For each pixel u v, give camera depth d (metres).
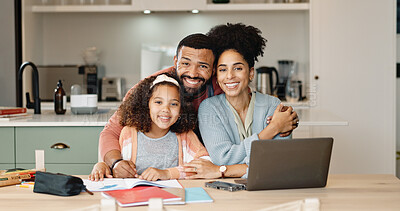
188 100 2.33
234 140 2.32
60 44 4.55
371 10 4.04
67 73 4.20
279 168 1.75
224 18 3.85
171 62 2.90
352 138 4.09
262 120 2.35
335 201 1.64
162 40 3.02
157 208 1.28
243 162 2.18
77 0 4.37
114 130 2.38
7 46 4.15
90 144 2.74
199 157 2.27
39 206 1.58
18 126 2.74
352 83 4.07
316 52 4.04
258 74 2.66
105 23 4.40
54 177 1.73
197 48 2.35
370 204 1.60
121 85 4.19
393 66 4.06
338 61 4.06
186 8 3.93
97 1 4.45
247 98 2.37
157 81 2.30
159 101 2.29
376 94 4.08
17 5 4.14
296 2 4.04
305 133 3.45
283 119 2.28
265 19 3.87
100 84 4.16
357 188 1.82
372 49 4.06
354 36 4.05
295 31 3.99
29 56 4.31
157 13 4.07
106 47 4.39
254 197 1.69
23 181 1.95
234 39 2.35
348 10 4.03
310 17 3.99
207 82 2.36
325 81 4.07
